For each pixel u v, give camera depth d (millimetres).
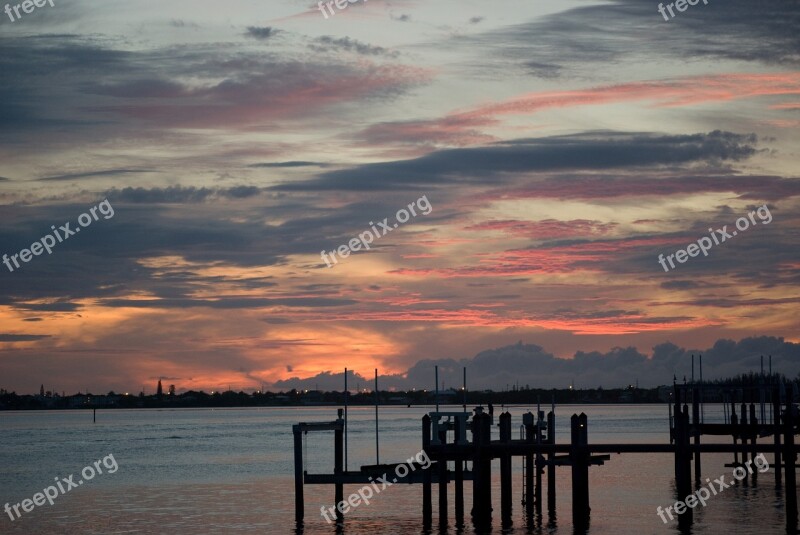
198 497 71438
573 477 50875
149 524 57750
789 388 55125
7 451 142375
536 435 59750
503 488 55281
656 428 192125
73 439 181750
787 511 50969
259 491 74375
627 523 53281
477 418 51875
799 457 87812
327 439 166125
